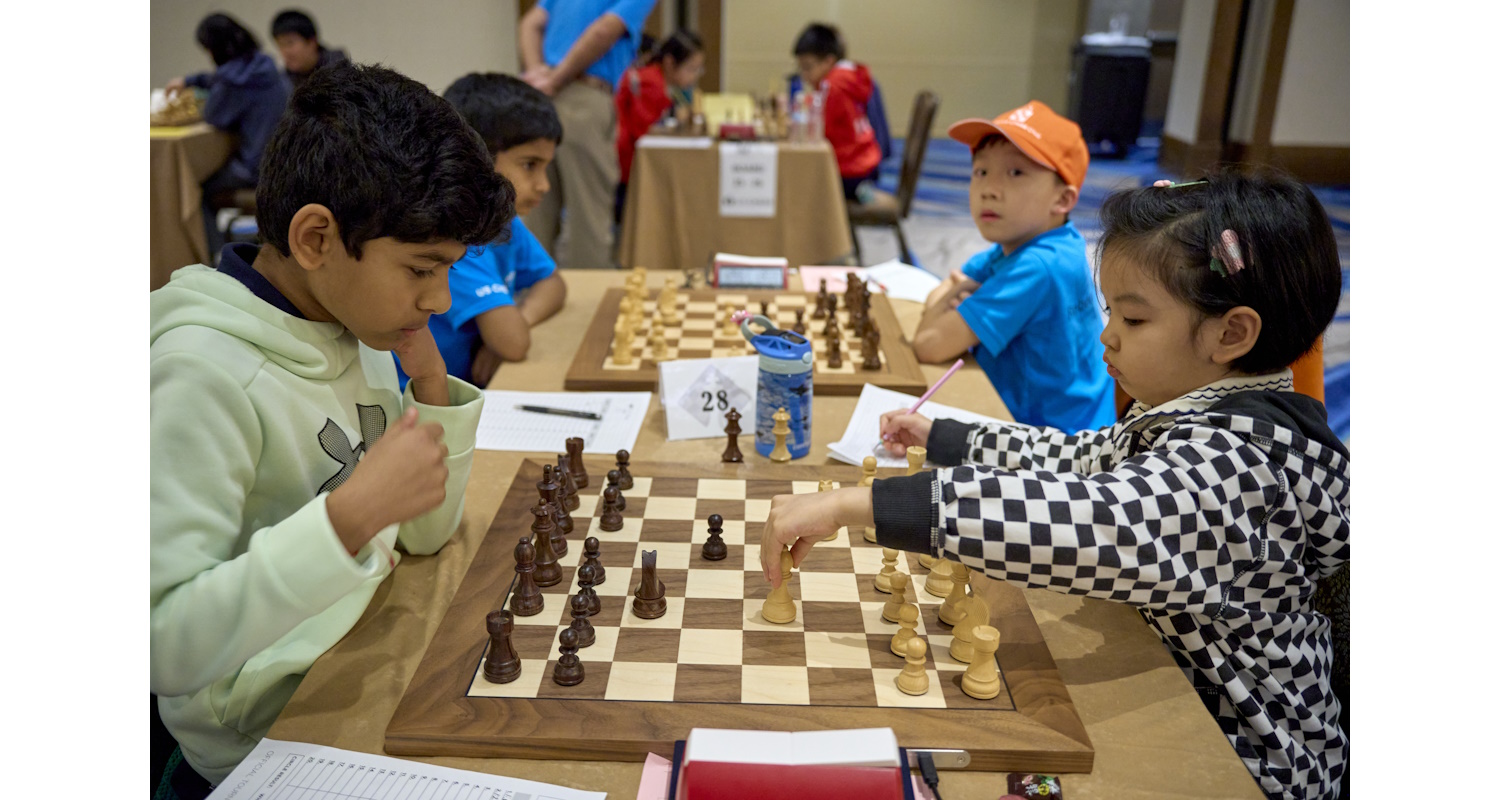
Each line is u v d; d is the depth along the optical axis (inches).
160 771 56.6
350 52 262.7
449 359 87.2
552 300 96.3
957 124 87.4
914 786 35.9
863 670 42.8
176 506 37.8
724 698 40.7
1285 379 46.6
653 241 187.3
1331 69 305.9
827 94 204.5
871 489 43.6
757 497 58.4
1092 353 91.4
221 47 188.5
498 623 40.9
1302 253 42.5
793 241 187.6
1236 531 42.0
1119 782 37.9
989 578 47.1
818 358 83.5
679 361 70.5
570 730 38.6
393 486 37.7
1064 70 408.8
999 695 41.4
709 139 191.9
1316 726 46.0
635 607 46.3
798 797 32.4
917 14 403.9
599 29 170.6
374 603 48.1
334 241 40.2
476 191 40.9
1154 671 44.4
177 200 184.4
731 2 403.2
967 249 253.8
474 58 265.0
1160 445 44.9
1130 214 45.3
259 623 36.6
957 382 81.8
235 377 40.8
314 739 39.1
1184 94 337.4
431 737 38.3
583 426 70.2
